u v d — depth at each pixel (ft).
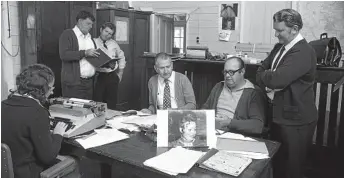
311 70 6.59
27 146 5.01
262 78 6.95
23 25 12.09
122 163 4.81
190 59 11.10
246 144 5.43
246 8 15.98
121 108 15.38
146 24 16.55
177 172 4.29
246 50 12.84
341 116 8.40
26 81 5.09
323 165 8.85
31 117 4.93
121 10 14.76
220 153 4.89
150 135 5.75
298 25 6.50
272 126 7.23
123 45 15.15
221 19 16.69
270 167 5.26
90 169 6.54
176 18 17.99
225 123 6.54
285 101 6.81
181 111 5.51
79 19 10.27
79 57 9.98
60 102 6.29
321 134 8.80
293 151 6.89
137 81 16.26
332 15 13.92
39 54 11.77
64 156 5.68
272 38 15.47
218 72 10.54
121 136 5.84
